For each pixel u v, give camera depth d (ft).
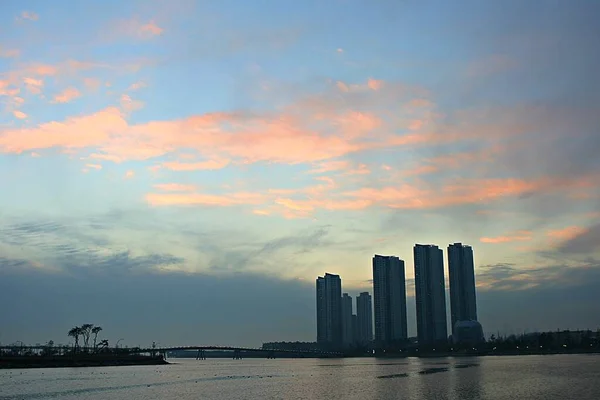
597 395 374.02
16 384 516.73
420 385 475.31
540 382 477.36
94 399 391.86
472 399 362.74
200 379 606.96
